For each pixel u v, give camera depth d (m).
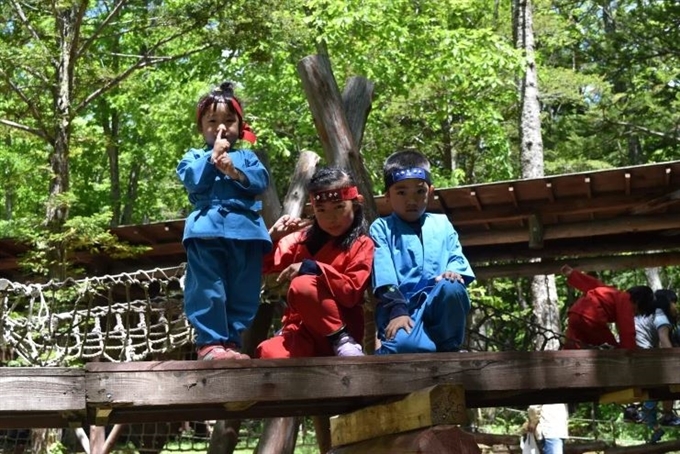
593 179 9.07
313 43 15.93
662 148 22.19
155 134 18.73
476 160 20.41
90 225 10.30
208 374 3.54
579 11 22.86
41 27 13.22
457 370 3.74
